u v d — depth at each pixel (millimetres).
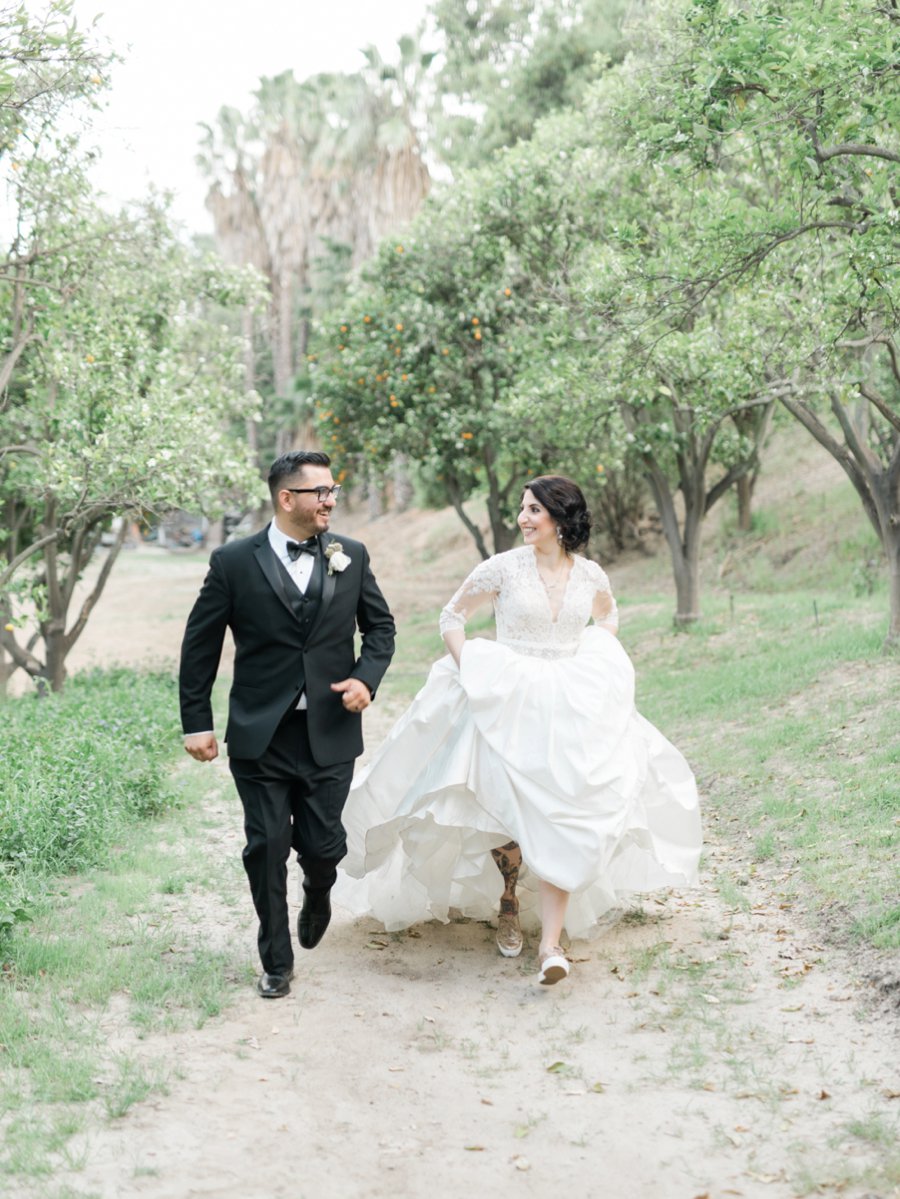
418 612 23984
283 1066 3707
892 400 13625
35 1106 3369
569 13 26484
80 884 5777
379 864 4852
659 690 11062
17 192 9508
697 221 8539
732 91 6559
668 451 14547
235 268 14477
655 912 5223
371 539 35219
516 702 4492
